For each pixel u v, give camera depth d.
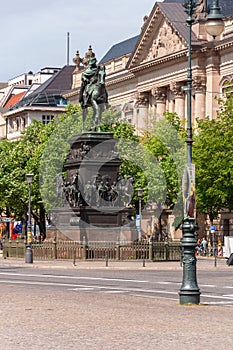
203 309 32.66
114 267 64.94
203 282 49.94
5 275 55.72
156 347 22.20
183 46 140.75
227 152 104.31
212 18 45.22
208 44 134.25
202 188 105.38
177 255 76.19
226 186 103.50
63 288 43.75
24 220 125.25
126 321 27.73
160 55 150.12
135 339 23.58
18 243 83.75
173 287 45.41
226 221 125.69
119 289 43.66
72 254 73.69
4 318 28.19
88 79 69.94
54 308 31.78
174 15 144.62
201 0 139.88
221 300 37.81
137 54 157.12
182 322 27.78
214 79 135.38
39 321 27.42
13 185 111.31
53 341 23.03
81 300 35.75
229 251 81.00
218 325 27.12
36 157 107.88
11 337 23.69
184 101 144.88
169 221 99.75
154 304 34.50
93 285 46.38
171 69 146.38
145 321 27.83
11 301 34.72
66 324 26.70
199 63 137.38
